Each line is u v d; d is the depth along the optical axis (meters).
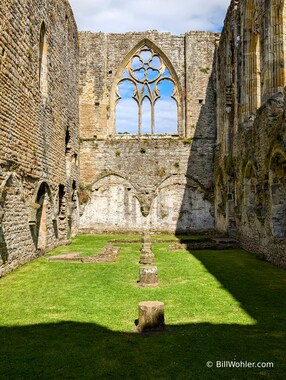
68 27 24.14
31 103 15.76
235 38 20.80
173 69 29.45
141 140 28.48
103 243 22.02
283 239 13.65
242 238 19.23
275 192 13.71
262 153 14.75
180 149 28.36
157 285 10.64
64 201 22.72
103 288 10.32
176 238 24.78
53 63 19.81
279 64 14.35
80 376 5.26
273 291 9.84
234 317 7.70
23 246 14.35
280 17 14.43
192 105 28.77
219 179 25.95
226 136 23.44
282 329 6.98
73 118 25.78
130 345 6.31
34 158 16.12
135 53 29.78
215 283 10.84
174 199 28.12
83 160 28.52
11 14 13.35
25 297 9.48
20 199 14.20
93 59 29.38
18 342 6.51
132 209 28.09
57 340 6.57
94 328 7.15
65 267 13.73
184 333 6.82
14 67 13.68
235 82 21.00
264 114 14.34
